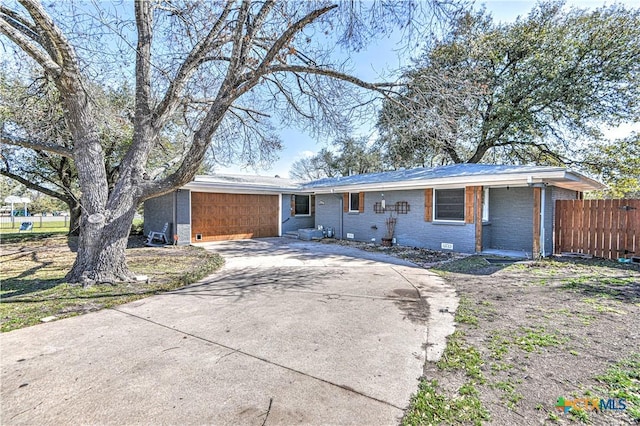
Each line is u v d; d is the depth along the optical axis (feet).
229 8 20.56
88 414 6.97
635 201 25.25
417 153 58.80
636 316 12.56
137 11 19.60
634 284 17.49
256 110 30.60
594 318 12.45
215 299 16.03
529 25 49.90
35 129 21.77
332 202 47.16
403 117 25.84
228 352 10.05
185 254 31.55
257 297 16.38
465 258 27.89
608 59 46.03
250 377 8.53
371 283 19.30
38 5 14.74
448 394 7.68
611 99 46.80
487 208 33.06
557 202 29.32
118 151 46.55
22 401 7.43
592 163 51.85
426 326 12.18
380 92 23.02
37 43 18.53
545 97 48.14
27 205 102.99
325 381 8.32
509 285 18.19
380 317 13.26
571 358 9.30
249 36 20.36
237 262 26.94
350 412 7.03
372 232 40.91
